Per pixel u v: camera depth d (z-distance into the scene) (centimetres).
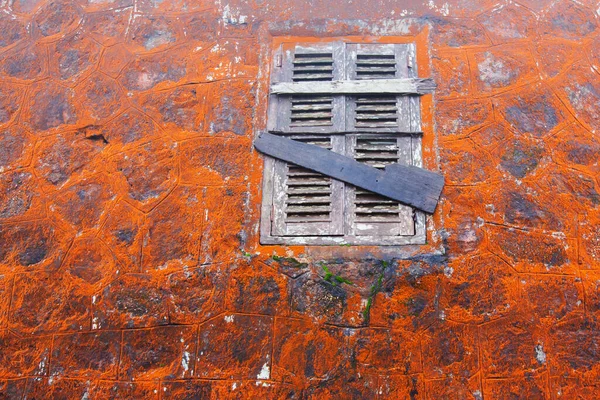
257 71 515
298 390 398
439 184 449
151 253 443
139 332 420
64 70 533
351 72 511
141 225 453
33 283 439
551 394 386
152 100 507
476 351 397
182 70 521
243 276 431
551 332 400
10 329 425
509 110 480
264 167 475
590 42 519
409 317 409
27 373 413
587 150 464
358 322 412
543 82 495
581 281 414
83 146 494
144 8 558
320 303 419
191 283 431
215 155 479
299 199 460
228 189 464
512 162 458
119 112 505
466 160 460
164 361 412
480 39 518
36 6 573
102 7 564
